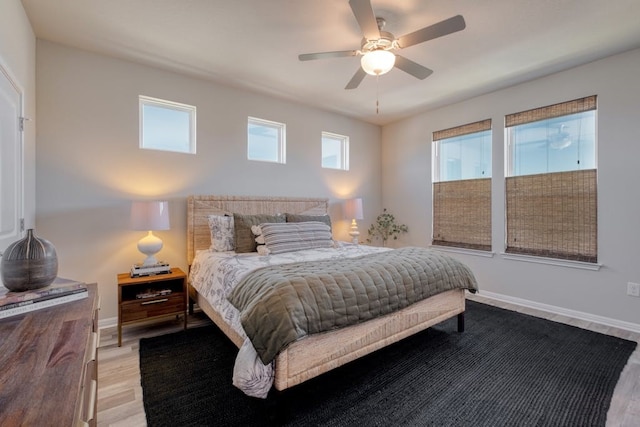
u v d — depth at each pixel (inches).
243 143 141.0
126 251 113.0
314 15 86.1
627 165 107.7
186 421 61.6
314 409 65.7
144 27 92.3
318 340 65.9
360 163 189.5
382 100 155.6
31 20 88.2
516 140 138.9
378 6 82.0
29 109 88.0
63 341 36.6
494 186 144.6
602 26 91.6
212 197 128.9
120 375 78.0
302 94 146.7
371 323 76.4
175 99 123.0
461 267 103.5
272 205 146.1
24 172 81.0
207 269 102.8
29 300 46.1
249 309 62.7
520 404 67.2
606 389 72.4
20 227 76.0
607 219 112.3
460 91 143.3
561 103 123.0
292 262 90.8
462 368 82.4
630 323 107.5
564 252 123.6
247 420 62.2
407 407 66.4
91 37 97.8
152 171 118.6
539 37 97.6
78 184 104.3
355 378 77.8
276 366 60.1
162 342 96.9
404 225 186.5
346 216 169.0
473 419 62.6
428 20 88.3
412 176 182.2
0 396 26.0
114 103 110.9
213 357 87.4
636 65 105.4
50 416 23.7
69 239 103.0
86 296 52.7
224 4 81.7
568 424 61.1
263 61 113.5
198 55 109.3
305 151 163.2
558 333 104.7
